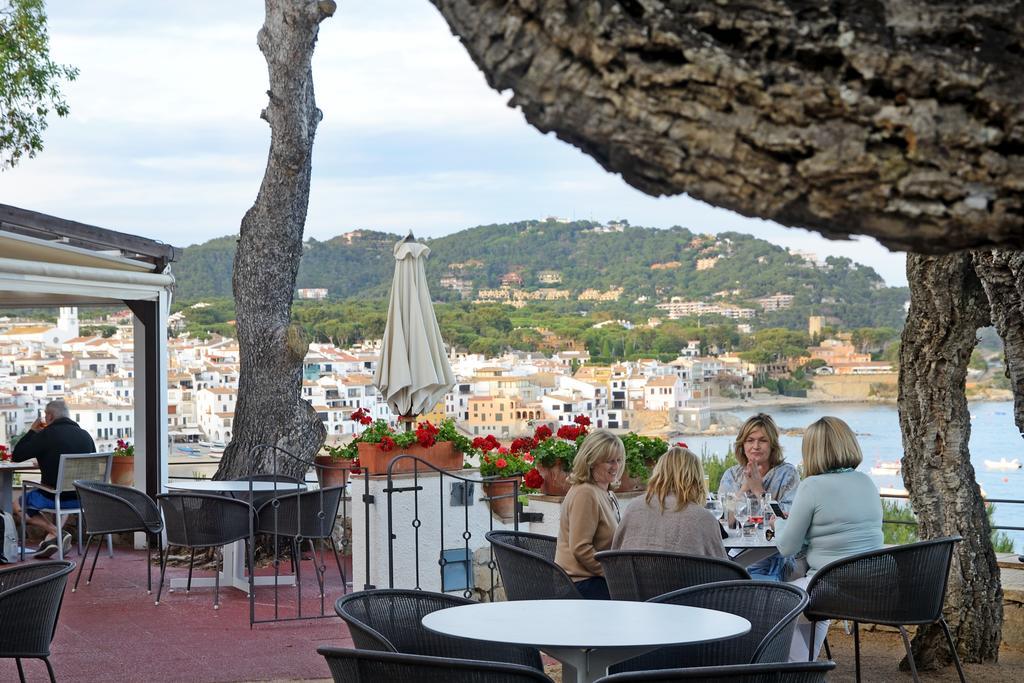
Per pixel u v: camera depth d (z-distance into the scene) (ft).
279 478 27.40
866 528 16.28
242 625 22.36
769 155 4.16
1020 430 12.97
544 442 23.91
